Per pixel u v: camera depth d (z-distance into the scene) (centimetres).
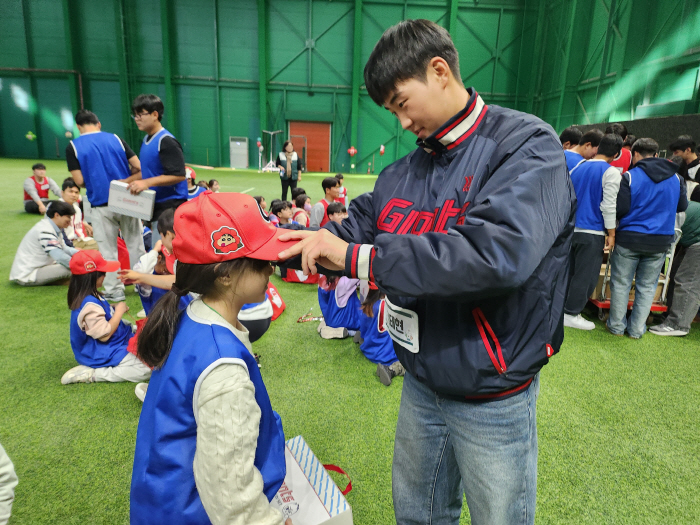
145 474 80
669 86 1089
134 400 221
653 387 245
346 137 1912
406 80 80
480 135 82
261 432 90
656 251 288
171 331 84
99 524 149
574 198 82
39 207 687
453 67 81
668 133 612
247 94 1839
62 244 397
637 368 267
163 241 252
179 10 1714
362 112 1875
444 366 83
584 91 1466
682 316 312
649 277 299
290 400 225
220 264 80
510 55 1766
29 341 283
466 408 87
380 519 154
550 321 84
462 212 82
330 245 77
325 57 1808
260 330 240
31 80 1752
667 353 289
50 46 1711
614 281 312
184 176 332
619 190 287
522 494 90
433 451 104
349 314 286
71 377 234
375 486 169
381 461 183
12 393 225
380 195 101
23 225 619
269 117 1869
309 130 1906
